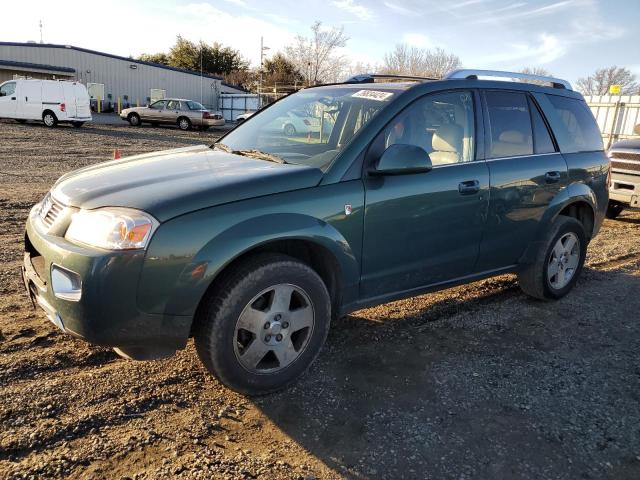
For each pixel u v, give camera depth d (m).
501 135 4.14
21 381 3.03
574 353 3.82
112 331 2.59
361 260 3.33
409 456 2.64
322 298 3.14
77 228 2.71
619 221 8.85
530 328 4.22
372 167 3.31
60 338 3.56
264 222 2.85
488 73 4.37
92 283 2.52
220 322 2.78
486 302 4.75
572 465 2.63
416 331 4.06
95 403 2.89
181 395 3.04
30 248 3.18
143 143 18.50
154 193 2.77
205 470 2.46
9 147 14.69
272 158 3.45
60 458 2.46
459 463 2.61
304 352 3.15
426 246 3.64
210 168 3.22
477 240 3.95
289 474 2.47
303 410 2.97
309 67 47.53
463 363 3.59
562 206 4.51
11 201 7.71
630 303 4.86
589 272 5.76
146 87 42.94
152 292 2.60
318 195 3.09
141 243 2.56
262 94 42.47
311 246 3.19
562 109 4.77
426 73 41.09
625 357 3.79
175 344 2.74
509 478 2.53
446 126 3.79
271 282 2.90
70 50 39.06
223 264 2.72
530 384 3.36
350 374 3.38
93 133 21.16
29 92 22.42
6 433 2.58
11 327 3.67
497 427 2.90
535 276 4.57
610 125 16.11
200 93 45.41
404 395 3.17
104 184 2.98
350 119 3.61
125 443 2.60
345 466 2.55
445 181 3.64
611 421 3.00
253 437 2.73
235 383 2.92
